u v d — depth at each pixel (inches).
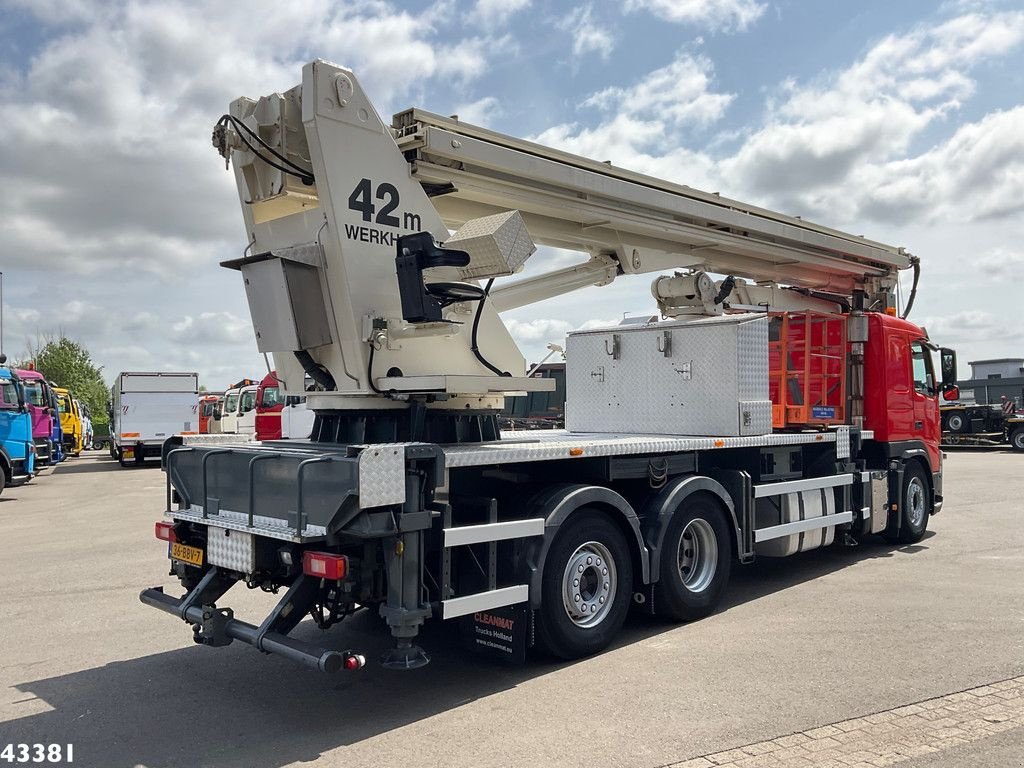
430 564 180.2
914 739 154.2
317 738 161.8
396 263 193.8
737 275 347.3
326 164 191.5
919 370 398.0
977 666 197.3
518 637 193.2
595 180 248.2
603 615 217.2
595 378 331.3
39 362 2266.2
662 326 307.0
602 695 182.9
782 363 355.9
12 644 231.0
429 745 157.1
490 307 223.8
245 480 189.9
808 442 308.7
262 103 203.3
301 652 161.6
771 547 296.0
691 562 254.1
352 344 198.4
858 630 231.5
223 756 153.6
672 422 303.1
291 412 602.9
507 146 229.1
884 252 396.5
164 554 378.9
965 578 299.4
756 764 144.4
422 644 229.6
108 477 892.6
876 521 348.5
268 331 199.2
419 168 207.2
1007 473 754.2
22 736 164.2
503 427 783.1
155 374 1078.4
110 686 194.9
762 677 192.4
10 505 603.5
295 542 173.8
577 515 210.2
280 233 208.5
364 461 160.9
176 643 232.1
